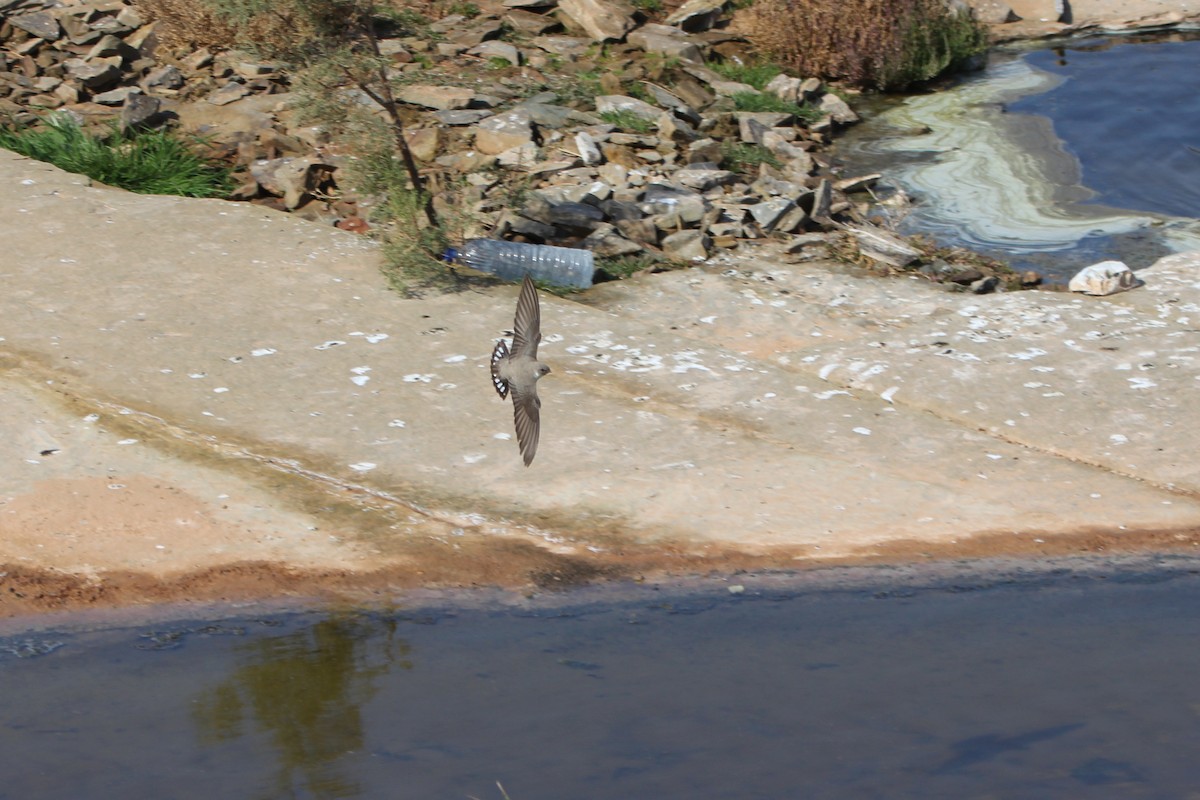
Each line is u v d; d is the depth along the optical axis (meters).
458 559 32.19
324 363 41.53
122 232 50.66
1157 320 46.44
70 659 27.98
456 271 48.97
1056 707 26.16
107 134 61.28
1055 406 40.12
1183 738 25.03
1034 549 33.06
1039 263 55.00
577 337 44.09
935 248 56.12
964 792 23.19
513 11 80.19
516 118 64.06
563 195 56.69
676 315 47.56
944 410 40.22
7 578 30.41
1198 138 70.88
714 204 57.69
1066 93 79.31
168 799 23.22
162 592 30.48
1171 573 32.09
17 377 39.09
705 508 34.69
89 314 43.81
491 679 27.50
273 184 57.25
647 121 67.50
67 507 33.19
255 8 47.44
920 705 26.30
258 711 26.27
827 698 26.58
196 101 66.50
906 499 35.25
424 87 66.75
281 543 32.47
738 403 40.25
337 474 35.69
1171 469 36.84
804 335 46.16
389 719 25.94
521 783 23.56
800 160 65.50
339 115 49.38
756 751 24.59
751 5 84.94
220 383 39.94
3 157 57.00
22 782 23.66
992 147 70.06
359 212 55.88
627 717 25.91
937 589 31.39
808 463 36.94
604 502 34.81
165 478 34.81
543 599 30.88
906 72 79.94
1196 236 57.91
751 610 30.47
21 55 68.44
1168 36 91.44
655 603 30.77
